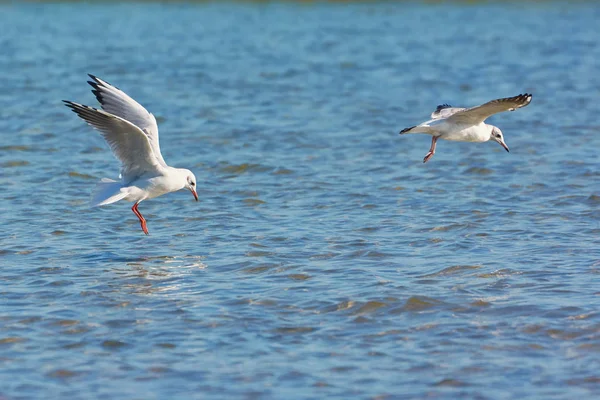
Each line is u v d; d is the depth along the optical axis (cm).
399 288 1396
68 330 1251
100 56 4144
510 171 2238
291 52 4353
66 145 2528
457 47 4544
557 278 1434
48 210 1909
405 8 6219
